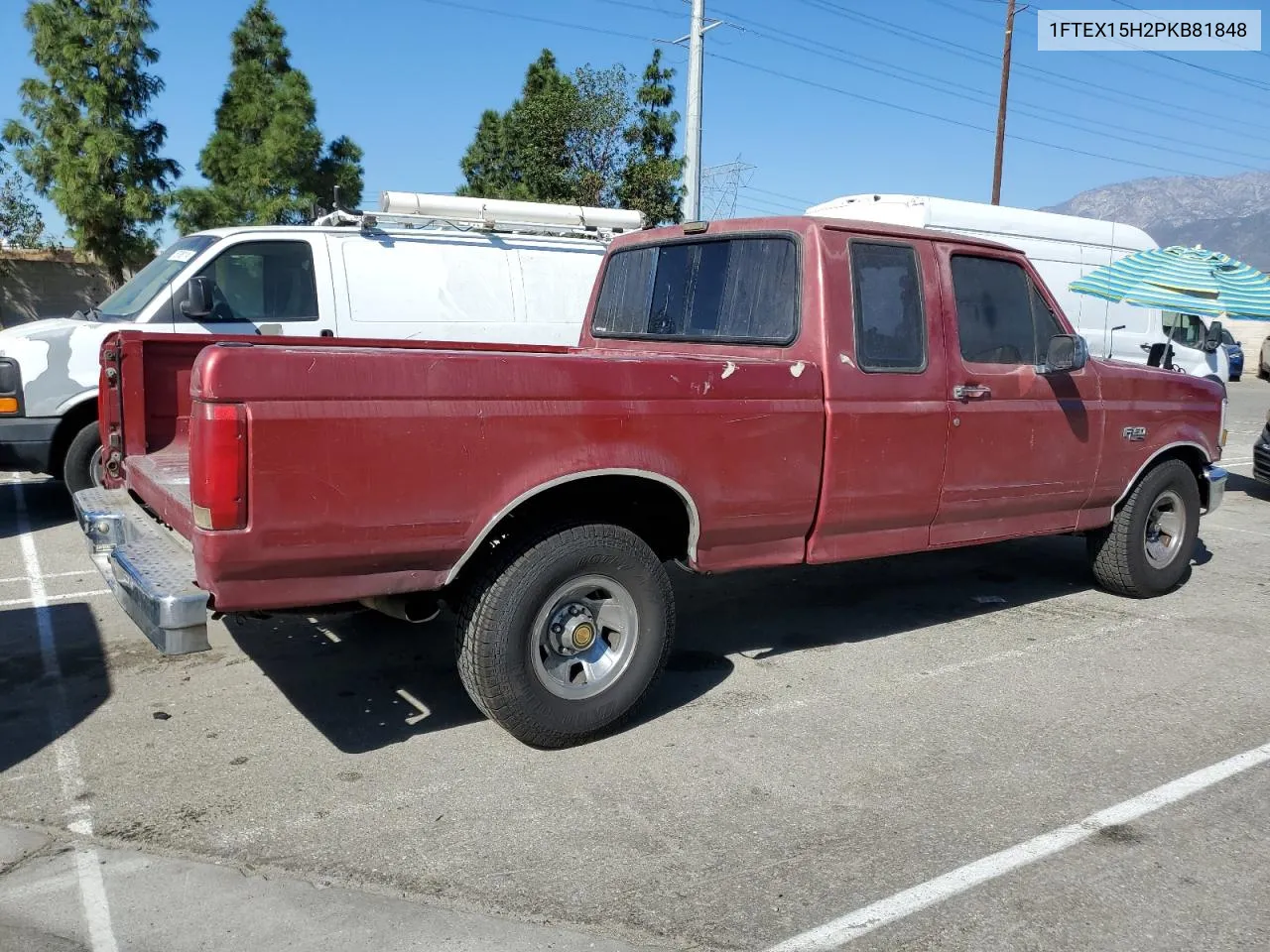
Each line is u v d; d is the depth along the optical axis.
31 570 6.73
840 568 7.22
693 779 3.88
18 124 20.20
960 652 5.43
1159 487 6.25
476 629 3.87
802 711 4.58
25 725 4.33
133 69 20.33
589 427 3.88
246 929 2.90
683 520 4.46
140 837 3.41
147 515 4.52
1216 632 5.84
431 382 3.55
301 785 3.80
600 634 4.19
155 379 5.14
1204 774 3.97
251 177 22.08
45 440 7.45
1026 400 5.32
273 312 7.94
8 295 23.58
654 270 5.49
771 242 4.80
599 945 2.85
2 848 3.33
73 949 2.80
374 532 3.50
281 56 23.44
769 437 4.36
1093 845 3.43
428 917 2.97
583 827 3.51
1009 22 28.05
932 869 3.27
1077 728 4.42
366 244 8.31
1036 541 8.22
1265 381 29.73
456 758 4.05
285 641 5.42
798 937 2.90
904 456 4.80
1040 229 12.67
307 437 3.35
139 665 5.04
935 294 4.94
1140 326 13.46
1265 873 3.28
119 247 20.66
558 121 17.72
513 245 8.98
